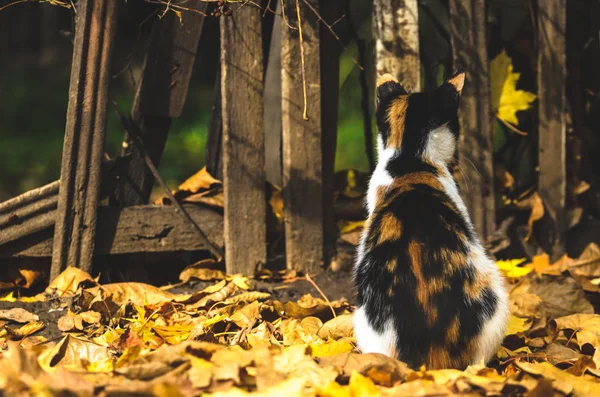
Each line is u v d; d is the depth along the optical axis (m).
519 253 7.39
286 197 6.80
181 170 16.62
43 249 6.41
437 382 4.21
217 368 4.04
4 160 17.16
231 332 5.44
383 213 4.80
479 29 6.83
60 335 5.50
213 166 7.09
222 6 5.79
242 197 6.64
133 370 4.03
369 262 4.68
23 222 6.29
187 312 5.82
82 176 6.26
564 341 5.67
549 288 6.26
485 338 4.58
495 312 4.63
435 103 5.28
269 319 5.77
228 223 6.64
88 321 5.62
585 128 7.45
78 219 6.30
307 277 6.25
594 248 7.05
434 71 8.13
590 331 5.57
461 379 4.14
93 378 3.99
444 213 4.70
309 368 4.28
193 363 4.16
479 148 6.99
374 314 4.58
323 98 6.89
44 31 26.50
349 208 7.29
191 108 21.48
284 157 6.76
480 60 6.87
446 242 4.55
